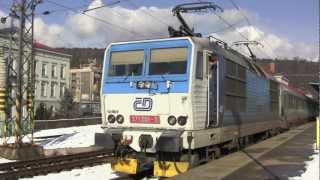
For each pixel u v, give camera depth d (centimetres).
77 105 8512
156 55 1420
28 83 2558
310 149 1933
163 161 1382
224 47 1688
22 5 2361
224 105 1570
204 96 1411
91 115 7812
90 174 1617
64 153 2350
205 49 1417
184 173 1284
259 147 2006
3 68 4434
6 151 2203
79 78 10662
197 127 1368
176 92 1364
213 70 1468
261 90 2261
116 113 1464
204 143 1415
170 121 1369
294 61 6531
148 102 1405
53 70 8219
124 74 1462
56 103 8250
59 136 3469
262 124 2300
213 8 1658
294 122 4159
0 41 5378
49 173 1645
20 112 2281
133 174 1512
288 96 3575
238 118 1769
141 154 1423
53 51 8200
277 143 2220
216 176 1237
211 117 1462
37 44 7975
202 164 1476
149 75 1416
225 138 1605
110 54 1502
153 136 1374
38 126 4338
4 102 2538
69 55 8594
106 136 1449
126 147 1416
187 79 1355
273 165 1452
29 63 2577
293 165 1455
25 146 2223
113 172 1655
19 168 1750
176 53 1388
